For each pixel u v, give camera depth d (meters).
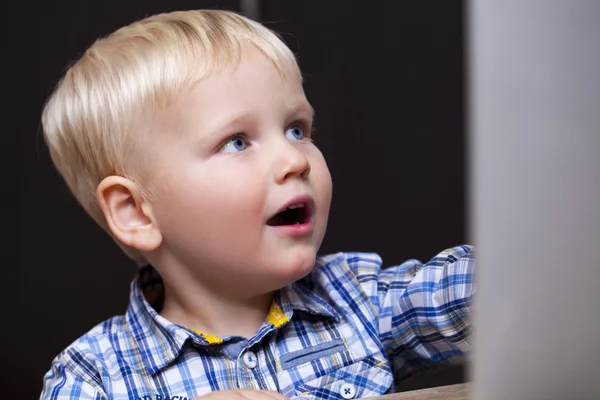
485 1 0.41
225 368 0.84
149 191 0.84
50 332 1.78
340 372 0.86
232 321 0.86
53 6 1.80
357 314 0.91
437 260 0.92
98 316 1.78
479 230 0.43
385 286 0.96
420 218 1.87
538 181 0.42
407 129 1.89
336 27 1.88
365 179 1.88
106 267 1.80
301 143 0.84
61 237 1.81
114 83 0.87
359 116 1.88
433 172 1.88
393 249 1.87
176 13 0.96
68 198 1.81
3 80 1.79
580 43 0.41
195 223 0.81
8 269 1.79
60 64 1.79
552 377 0.45
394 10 1.89
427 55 1.88
